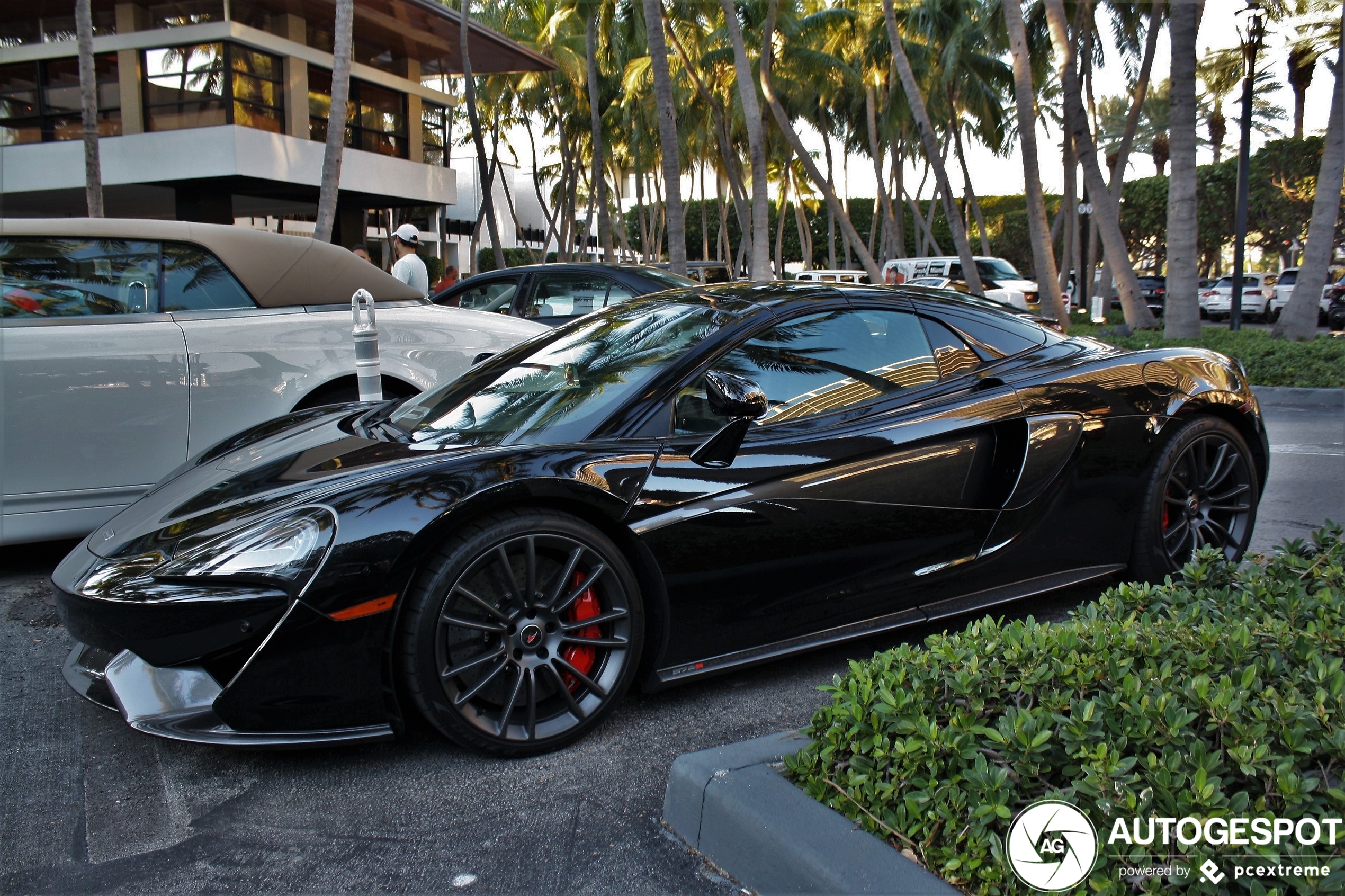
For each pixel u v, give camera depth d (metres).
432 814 2.19
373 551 2.24
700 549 2.61
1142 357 3.53
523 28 32.12
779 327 3.00
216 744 2.21
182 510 2.58
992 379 3.21
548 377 3.04
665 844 2.05
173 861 2.02
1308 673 1.98
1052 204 40.44
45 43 17.94
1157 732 1.75
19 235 4.08
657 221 58.09
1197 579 2.69
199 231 4.47
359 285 4.91
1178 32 12.16
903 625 3.01
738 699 2.81
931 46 30.16
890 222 34.00
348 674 2.26
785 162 41.56
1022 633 2.20
